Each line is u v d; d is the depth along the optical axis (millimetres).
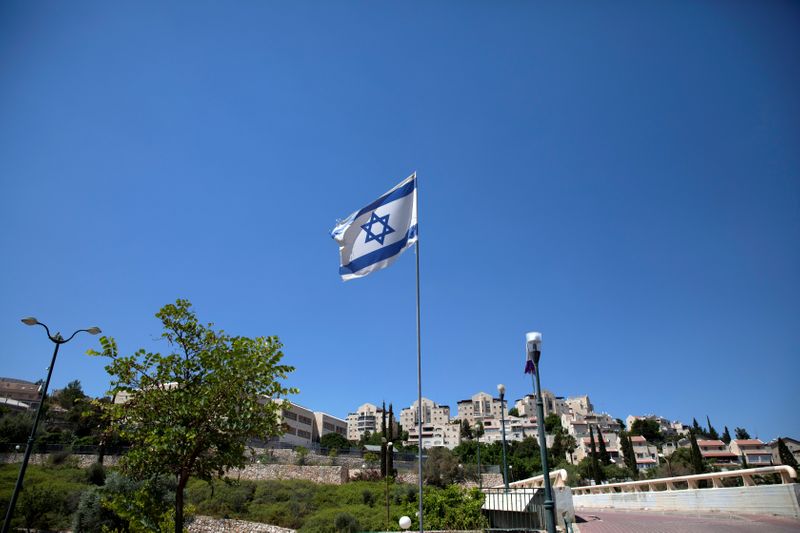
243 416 11930
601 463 90500
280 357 12953
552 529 9867
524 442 123062
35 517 33781
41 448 56375
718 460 117750
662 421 180000
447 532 17156
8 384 113000
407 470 63625
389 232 14195
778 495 14828
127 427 12156
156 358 12188
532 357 11352
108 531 22047
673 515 17984
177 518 11539
